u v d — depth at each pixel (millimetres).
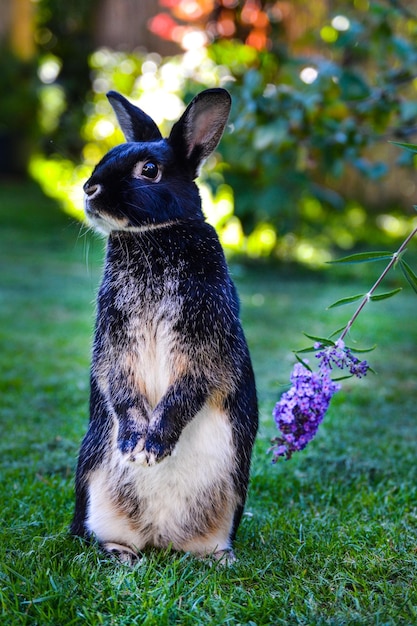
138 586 1193
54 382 1899
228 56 2621
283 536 1313
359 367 1233
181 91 2895
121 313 1254
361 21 2105
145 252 1253
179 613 1144
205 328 1242
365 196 4352
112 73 4410
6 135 5441
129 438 1235
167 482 1253
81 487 1285
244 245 3529
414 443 1631
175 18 3334
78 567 1209
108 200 1245
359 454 1580
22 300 2783
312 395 1236
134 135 1370
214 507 1262
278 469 1530
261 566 1240
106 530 1269
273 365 2023
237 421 1271
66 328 2436
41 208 4668
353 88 1941
